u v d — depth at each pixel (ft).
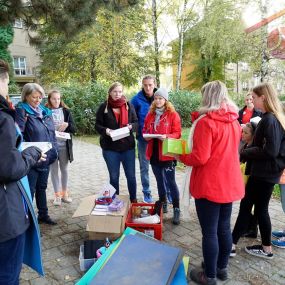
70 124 14.33
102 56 56.65
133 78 63.82
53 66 67.77
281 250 10.42
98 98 38.40
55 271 9.30
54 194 16.20
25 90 11.20
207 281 8.28
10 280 5.87
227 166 7.65
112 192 11.32
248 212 9.63
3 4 22.94
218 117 7.42
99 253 8.95
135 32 62.64
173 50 75.87
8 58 56.90
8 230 5.52
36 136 11.10
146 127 12.73
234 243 9.87
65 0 23.06
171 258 7.83
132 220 10.75
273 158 8.71
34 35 28.86
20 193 5.93
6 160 5.19
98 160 24.95
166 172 12.11
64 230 11.96
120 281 7.04
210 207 7.79
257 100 8.93
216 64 75.41
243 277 8.94
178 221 12.30
